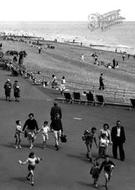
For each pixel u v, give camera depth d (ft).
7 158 77.15
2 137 91.15
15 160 76.28
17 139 83.87
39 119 110.11
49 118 112.16
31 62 243.81
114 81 227.40
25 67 209.05
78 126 107.04
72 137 95.35
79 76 221.05
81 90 176.24
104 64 302.66
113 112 134.31
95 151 85.76
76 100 144.97
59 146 87.81
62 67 247.29
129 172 74.90
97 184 67.51
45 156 80.23
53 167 74.49
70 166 75.66
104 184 67.72
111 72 266.36
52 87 168.86
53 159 78.84
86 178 70.03
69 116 119.85
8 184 64.80
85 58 331.57
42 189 63.72
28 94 149.48
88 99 145.69
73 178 69.62
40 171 71.97
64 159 79.46
